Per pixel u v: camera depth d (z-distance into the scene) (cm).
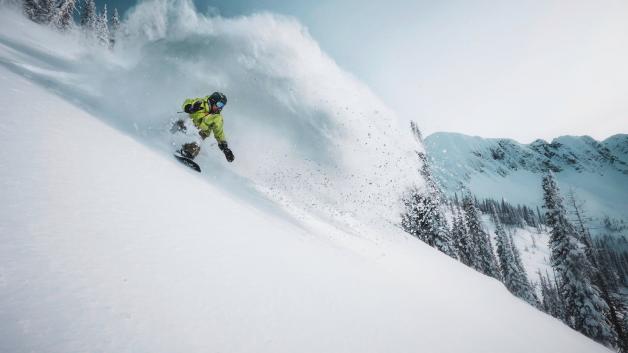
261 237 318
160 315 147
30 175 195
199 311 165
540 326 726
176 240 218
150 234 206
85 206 196
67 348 105
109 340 119
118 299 141
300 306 231
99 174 247
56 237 156
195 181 387
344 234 630
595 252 2695
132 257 174
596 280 2528
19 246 137
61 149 251
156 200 261
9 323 102
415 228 1820
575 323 2486
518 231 13275
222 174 556
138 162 322
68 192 201
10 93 315
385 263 560
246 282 219
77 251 155
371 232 786
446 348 306
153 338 132
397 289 424
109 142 331
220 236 264
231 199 405
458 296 600
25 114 280
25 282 121
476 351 345
